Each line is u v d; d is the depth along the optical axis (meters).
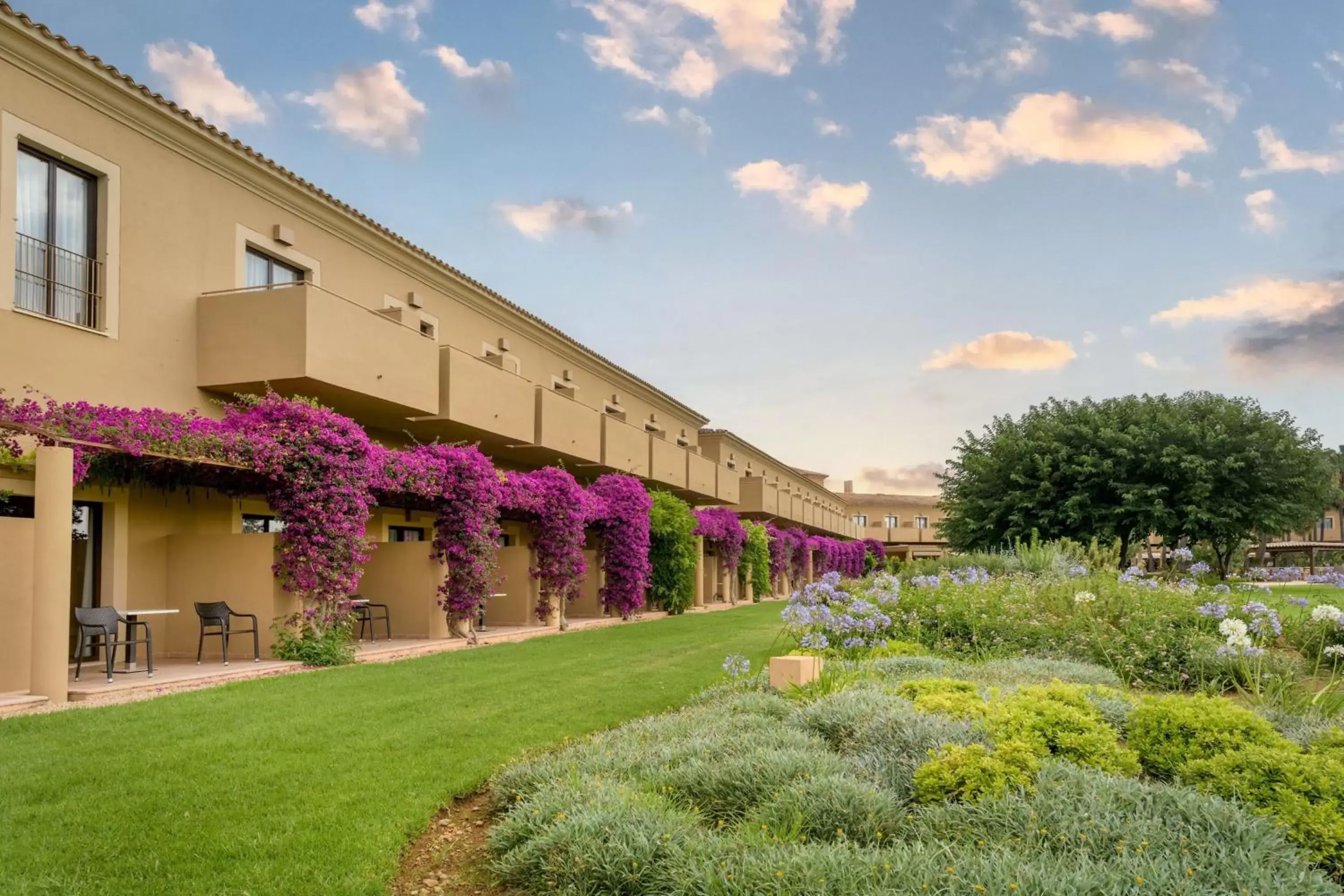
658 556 22.56
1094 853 3.48
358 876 3.88
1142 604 10.66
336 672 9.87
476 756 5.89
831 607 10.16
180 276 12.08
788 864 3.35
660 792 4.68
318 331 12.39
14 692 8.07
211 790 4.98
